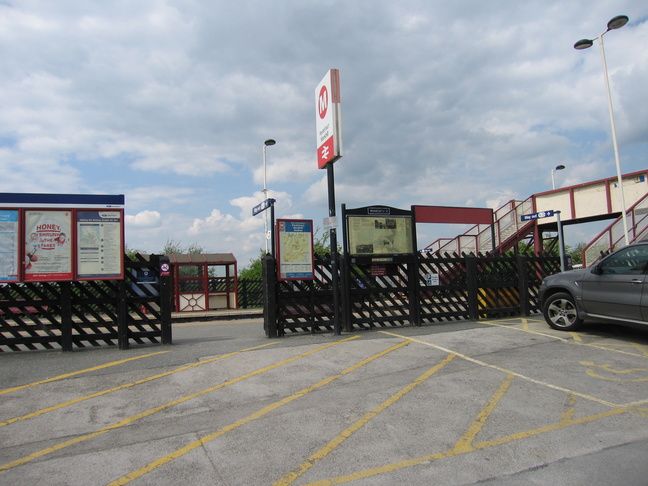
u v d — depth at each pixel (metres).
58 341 7.92
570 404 5.09
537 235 24.88
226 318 17.02
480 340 8.40
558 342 8.13
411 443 4.15
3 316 7.79
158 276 8.53
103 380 6.11
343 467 3.71
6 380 6.11
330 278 9.73
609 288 8.13
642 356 7.07
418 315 10.10
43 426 4.65
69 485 3.46
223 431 4.47
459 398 5.32
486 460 3.81
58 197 7.85
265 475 3.59
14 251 7.62
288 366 6.77
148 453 4.00
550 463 3.74
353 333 9.31
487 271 11.23
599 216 22.27
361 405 5.14
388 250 9.87
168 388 5.80
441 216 10.61
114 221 8.10
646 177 20.08
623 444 4.07
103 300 8.15
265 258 9.10
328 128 9.03
